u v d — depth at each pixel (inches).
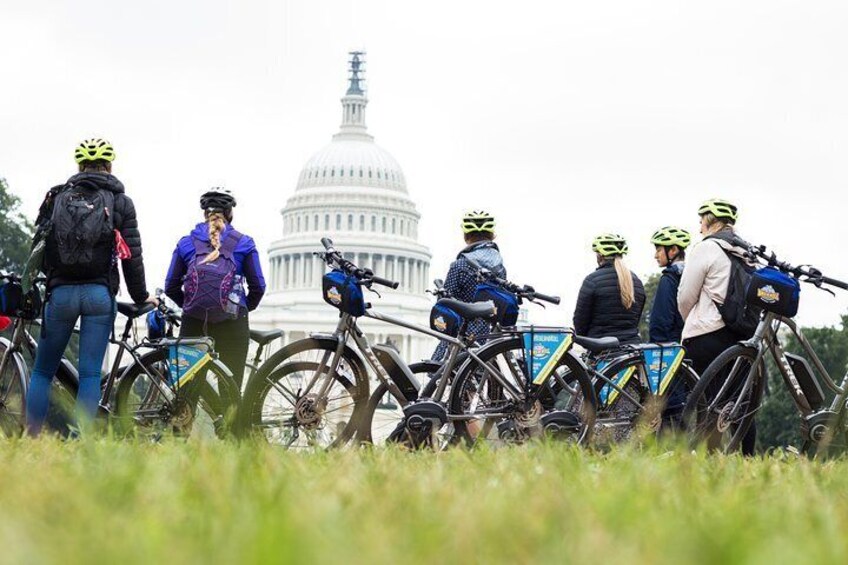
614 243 916.0
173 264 797.9
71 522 195.3
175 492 272.7
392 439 714.2
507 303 788.0
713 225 810.2
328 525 186.5
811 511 261.0
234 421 686.5
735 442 712.4
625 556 163.0
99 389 718.5
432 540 179.6
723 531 201.9
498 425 707.4
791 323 721.6
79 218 709.9
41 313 752.3
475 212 861.2
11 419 745.0
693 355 794.8
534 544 183.0
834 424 712.4
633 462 384.5
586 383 716.7
